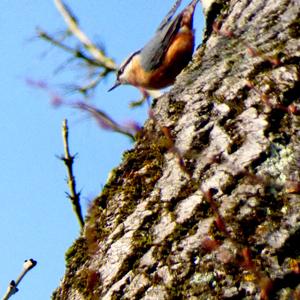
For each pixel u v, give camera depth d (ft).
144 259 14.65
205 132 15.94
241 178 14.70
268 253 13.52
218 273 13.62
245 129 15.53
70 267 16.15
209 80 17.07
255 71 16.58
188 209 14.76
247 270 13.42
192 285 13.76
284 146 14.98
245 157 14.99
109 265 15.11
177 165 15.61
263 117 15.53
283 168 14.62
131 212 15.65
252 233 13.87
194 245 14.19
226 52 17.94
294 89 15.88
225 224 14.10
